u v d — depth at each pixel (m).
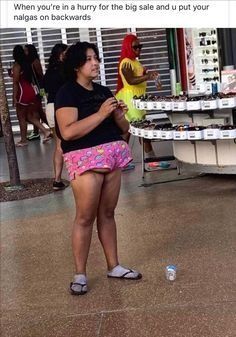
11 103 15.08
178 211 6.68
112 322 4.20
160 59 14.64
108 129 4.50
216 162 7.69
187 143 7.95
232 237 5.66
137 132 8.02
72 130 4.30
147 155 9.50
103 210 4.79
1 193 8.26
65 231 6.38
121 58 8.89
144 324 4.11
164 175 8.48
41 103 12.84
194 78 11.53
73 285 4.70
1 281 5.16
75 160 4.42
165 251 5.46
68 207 7.34
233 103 7.11
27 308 4.58
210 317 4.11
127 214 6.75
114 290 4.71
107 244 4.89
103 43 14.88
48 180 8.91
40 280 5.11
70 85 4.41
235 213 6.39
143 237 5.91
